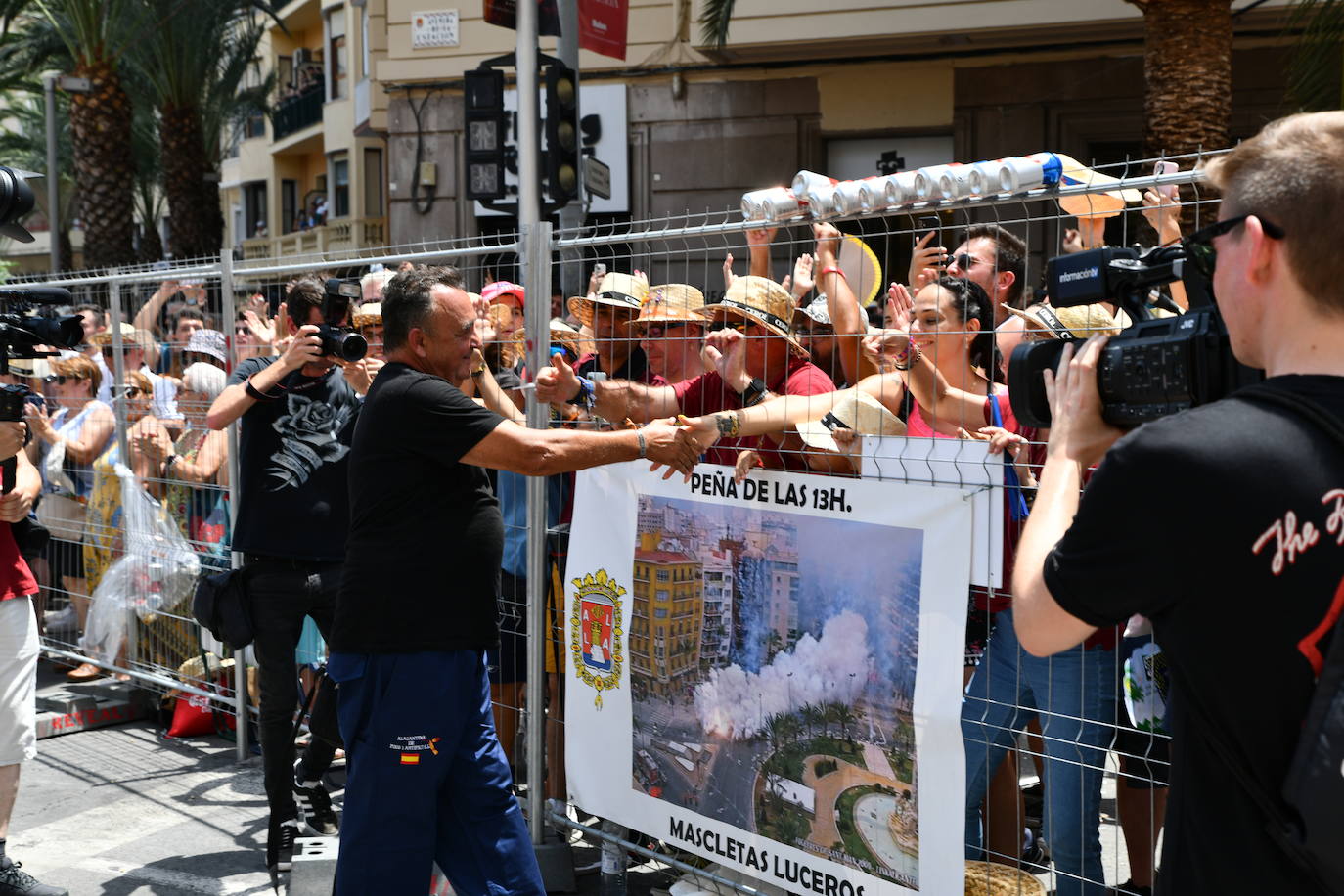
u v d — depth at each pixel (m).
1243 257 1.48
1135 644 3.02
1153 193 2.97
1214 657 1.43
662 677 3.58
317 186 29.67
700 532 3.44
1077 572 1.52
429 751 3.17
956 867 2.83
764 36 12.01
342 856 3.21
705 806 3.46
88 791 5.00
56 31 17.08
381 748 3.17
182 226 18.56
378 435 3.20
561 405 3.95
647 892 3.97
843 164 12.93
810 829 3.18
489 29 13.47
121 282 5.91
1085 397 1.76
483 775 3.27
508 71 13.41
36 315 3.84
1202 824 1.49
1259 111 11.06
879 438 2.98
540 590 4.00
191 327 5.62
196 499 5.59
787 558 3.21
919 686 2.89
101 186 15.88
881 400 3.16
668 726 3.57
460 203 13.82
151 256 22.34
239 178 33.16
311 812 4.42
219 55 18.56
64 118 22.53
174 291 5.79
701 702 3.46
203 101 19.19
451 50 13.60
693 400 3.73
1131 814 3.20
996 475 2.75
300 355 4.14
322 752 4.39
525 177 7.02
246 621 4.17
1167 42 8.25
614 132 13.23
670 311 3.88
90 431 6.29
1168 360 1.64
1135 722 2.97
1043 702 2.94
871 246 3.74
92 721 5.93
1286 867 1.42
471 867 3.28
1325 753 1.34
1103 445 1.79
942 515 2.85
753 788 3.32
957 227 2.92
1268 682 1.40
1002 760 3.14
